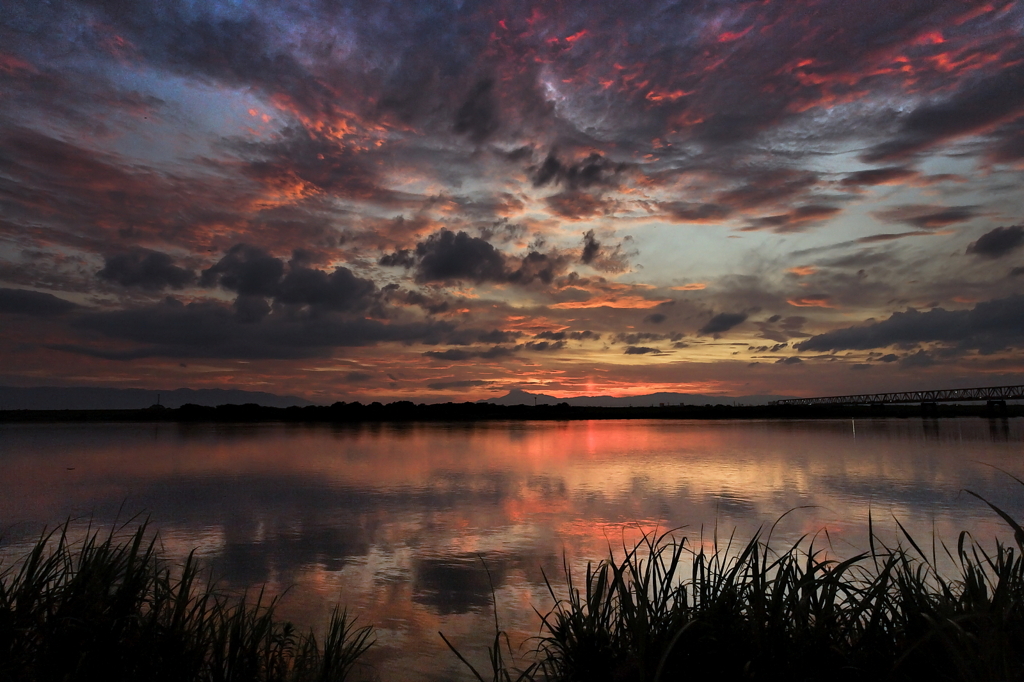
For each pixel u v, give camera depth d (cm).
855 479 2256
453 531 1373
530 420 10325
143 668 415
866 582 433
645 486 2086
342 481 2214
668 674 373
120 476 2333
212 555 1151
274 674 504
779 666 357
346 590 944
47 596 428
